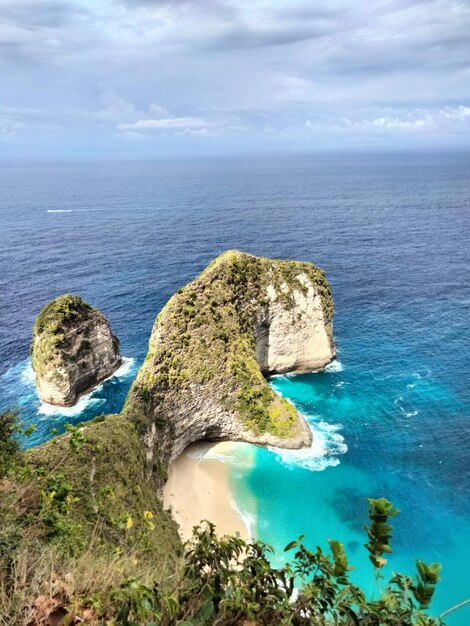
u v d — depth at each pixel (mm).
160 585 8156
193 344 55031
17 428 29000
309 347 68562
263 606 6543
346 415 58312
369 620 6230
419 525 41250
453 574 36188
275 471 50250
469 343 73500
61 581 9117
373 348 73562
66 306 62938
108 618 8117
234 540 7219
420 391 61719
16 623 8195
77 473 34938
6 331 80062
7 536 11789
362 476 48375
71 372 61656
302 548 7035
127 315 87438
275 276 66312
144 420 47562
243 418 54906
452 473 47625
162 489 47344
